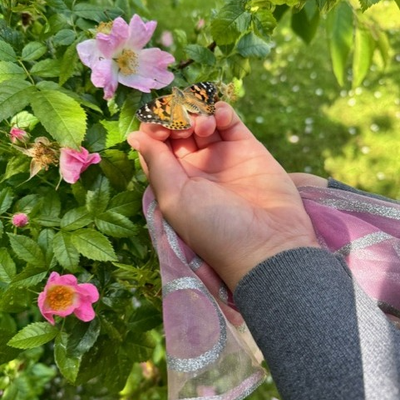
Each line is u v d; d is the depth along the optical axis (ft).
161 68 1.05
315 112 2.79
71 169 0.99
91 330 1.10
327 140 2.71
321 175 2.62
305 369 0.65
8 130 1.11
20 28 1.28
